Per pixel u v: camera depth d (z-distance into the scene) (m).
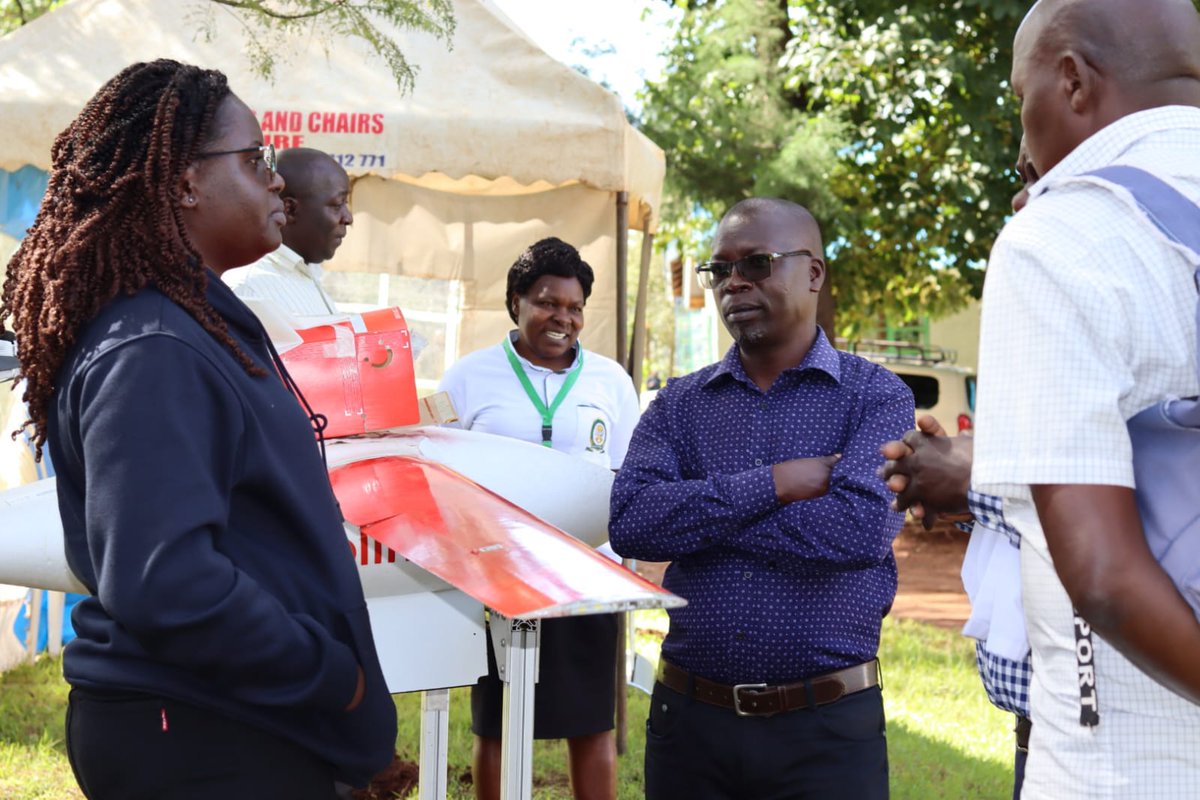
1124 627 1.26
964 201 10.87
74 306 1.67
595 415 3.84
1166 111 1.44
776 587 2.47
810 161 9.89
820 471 2.45
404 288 5.60
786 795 2.46
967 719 5.41
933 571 11.02
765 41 10.73
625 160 4.88
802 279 2.66
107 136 1.70
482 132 4.80
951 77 9.77
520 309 3.85
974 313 20.50
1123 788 1.41
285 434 1.75
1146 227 1.35
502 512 2.27
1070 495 1.29
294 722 1.72
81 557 1.72
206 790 1.67
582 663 3.53
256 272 3.27
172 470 1.57
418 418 2.72
